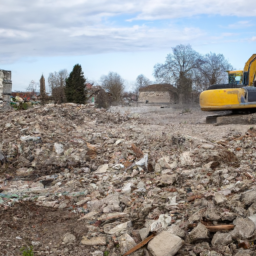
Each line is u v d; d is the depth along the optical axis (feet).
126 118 53.06
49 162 29.76
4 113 49.90
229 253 13.48
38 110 47.06
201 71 149.38
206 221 15.47
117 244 15.90
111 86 180.55
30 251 15.16
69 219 19.35
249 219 14.47
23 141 32.83
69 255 15.26
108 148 32.91
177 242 14.21
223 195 17.34
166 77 155.53
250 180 19.66
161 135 35.60
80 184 25.30
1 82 66.69
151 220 17.04
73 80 101.24
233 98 44.34
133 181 24.48
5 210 20.21
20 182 26.61
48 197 23.04
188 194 19.60
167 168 25.80
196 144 30.91
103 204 20.67
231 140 32.63
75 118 46.29
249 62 47.01
